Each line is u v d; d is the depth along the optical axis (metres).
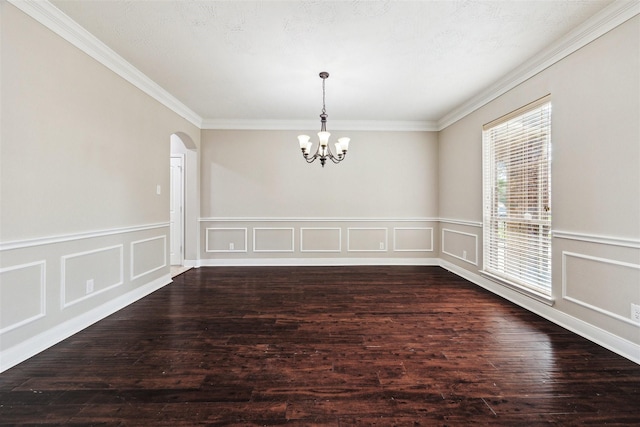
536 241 2.86
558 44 2.47
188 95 3.76
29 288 2.00
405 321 2.65
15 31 1.89
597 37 2.18
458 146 4.32
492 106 3.50
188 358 2.00
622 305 2.03
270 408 1.51
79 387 1.67
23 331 1.96
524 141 3.01
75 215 2.37
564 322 2.50
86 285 2.50
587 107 2.27
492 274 3.54
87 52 2.46
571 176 2.42
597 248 2.21
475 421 1.42
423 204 5.03
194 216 4.84
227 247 4.93
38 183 2.05
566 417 1.44
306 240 4.98
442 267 4.85
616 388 1.66
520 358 2.00
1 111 1.82
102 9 2.10
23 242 1.94
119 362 1.94
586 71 2.27
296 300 3.22
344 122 4.88
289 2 2.03
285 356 2.03
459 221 4.27
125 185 2.99
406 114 4.54
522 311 2.89
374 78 3.23
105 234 2.71
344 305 3.06
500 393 1.63
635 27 1.93
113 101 2.79
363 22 2.25
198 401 1.56
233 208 4.92
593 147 2.22
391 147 4.99
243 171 4.91
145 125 3.32
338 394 1.62
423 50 2.65
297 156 4.93
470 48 2.61
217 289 3.63
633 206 1.96
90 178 2.52
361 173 4.99
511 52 2.68
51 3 2.03
